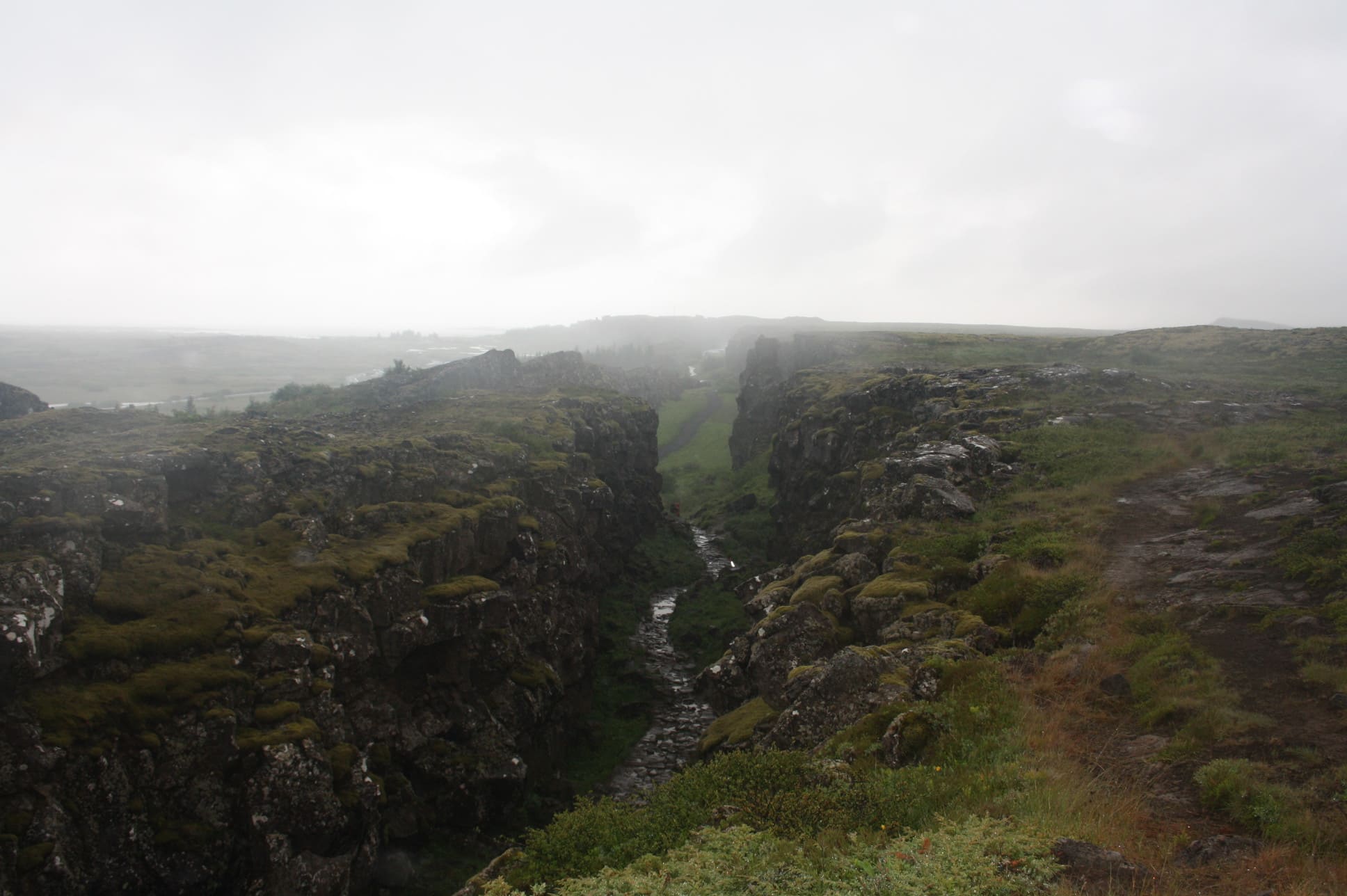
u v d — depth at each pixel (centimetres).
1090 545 2117
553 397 5519
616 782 2702
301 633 1989
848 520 3231
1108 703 1379
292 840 1644
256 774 1659
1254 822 950
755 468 7550
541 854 1252
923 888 785
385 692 2248
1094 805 1015
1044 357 6631
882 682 1608
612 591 4456
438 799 2188
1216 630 1540
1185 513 2342
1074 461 2941
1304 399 3753
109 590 1845
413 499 2947
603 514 4372
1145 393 3956
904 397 4712
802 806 1143
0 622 1492
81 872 1416
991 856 840
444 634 2403
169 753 1620
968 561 2238
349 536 2539
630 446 5909
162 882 1516
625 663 3684
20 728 1456
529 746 2603
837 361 8062
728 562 5428
